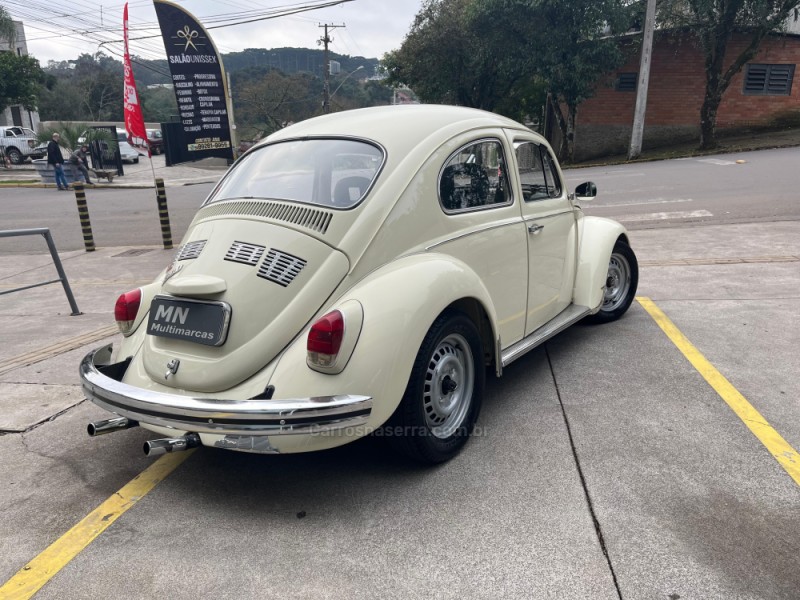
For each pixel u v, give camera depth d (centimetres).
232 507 292
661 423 348
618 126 2516
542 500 283
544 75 2283
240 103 6812
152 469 332
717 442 325
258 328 277
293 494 300
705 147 2130
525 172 411
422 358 289
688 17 2134
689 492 283
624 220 988
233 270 289
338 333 260
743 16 1983
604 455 318
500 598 227
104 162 2928
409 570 244
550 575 237
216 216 331
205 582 243
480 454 326
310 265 286
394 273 291
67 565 256
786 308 529
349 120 368
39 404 421
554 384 408
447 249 325
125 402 278
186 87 1037
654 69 2423
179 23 1002
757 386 389
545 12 2138
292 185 330
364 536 265
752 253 718
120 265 959
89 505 300
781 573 231
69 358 515
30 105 3472
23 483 322
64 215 1585
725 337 473
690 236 834
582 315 455
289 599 232
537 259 407
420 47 2731
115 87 6825
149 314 308
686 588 226
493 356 355
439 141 335
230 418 254
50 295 774
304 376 264
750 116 2395
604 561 242
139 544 267
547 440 336
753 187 1192
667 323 512
